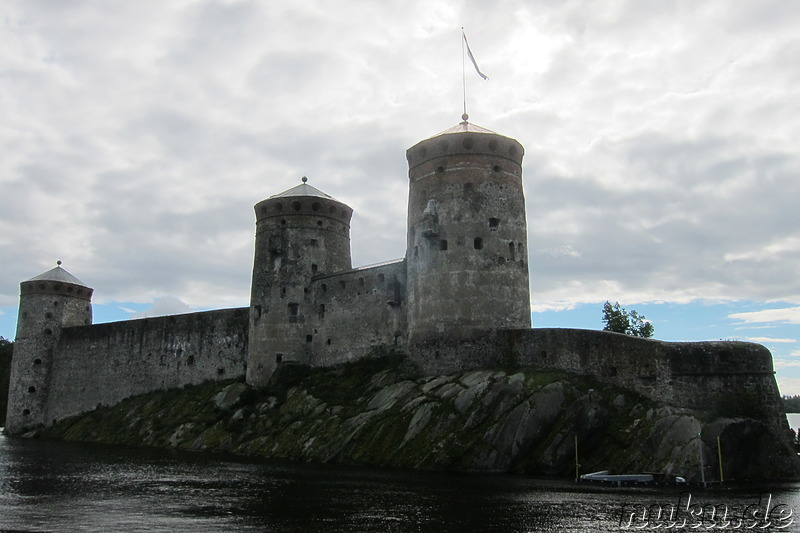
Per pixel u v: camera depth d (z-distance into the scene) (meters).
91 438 78.31
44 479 41.62
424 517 29.16
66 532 26.66
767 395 44.38
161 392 83.06
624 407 45.56
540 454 43.38
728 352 44.84
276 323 70.38
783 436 43.84
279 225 72.75
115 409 84.50
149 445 68.25
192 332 82.56
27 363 93.00
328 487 37.28
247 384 71.06
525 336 53.50
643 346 46.41
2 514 30.25
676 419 42.19
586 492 35.47
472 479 40.28
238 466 47.97
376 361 63.94
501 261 57.69
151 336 86.31
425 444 46.62
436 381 53.66
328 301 69.75
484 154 59.41
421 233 59.12
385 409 52.66
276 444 56.66
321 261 72.56
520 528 27.19
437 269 57.94
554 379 48.12
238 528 27.31
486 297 56.50
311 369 68.81
